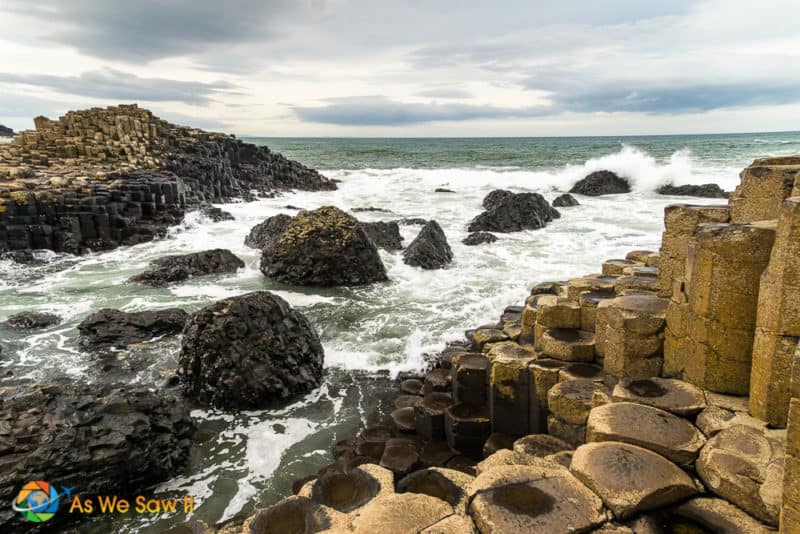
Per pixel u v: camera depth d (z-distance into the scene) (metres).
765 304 3.83
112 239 17.64
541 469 3.67
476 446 5.91
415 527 3.24
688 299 4.63
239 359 7.09
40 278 13.37
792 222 3.53
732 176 29.52
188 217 21.47
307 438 6.40
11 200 15.94
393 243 16.08
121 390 5.81
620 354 5.05
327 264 12.68
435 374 7.27
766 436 3.68
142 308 10.84
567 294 6.86
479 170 42.16
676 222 5.36
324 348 8.97
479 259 14.95
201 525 4.81
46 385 5.51
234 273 13.88
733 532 3.09
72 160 27.31
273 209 24.81
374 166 53.38
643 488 3.29
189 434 6.15
